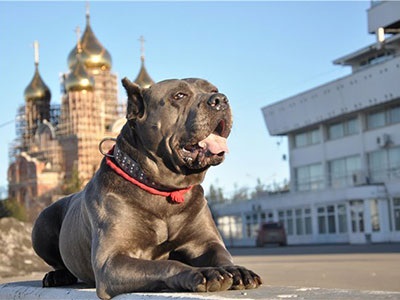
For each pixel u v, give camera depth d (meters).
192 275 3.74
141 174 4.61
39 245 5.95
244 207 58.31
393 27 47.62
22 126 95.75
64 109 91.12
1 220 12.95
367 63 51.47
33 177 86.38
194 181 4.70
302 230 51.41
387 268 15.15
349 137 50.56
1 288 5.83
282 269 15.88
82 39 93.19
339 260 19.64
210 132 4.48
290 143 57.50
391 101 45.25
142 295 3.79
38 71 98.44
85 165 87.25
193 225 4.81
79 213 5.11
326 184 52.72
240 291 3.68
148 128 4.62
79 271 5.27
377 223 43.56
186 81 4.73
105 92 92.19
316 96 51.72
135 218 4.59
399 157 46.34
